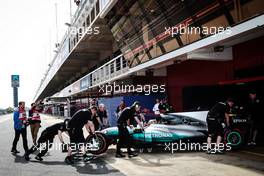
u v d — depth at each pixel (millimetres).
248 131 9609
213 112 8914
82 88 32750
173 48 13992
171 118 9922
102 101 20531
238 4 9328
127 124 9398
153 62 15766
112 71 23578
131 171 7098
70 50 32156
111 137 9523
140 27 16766
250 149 9320
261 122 10859
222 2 9828
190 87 15297
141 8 15297
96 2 21047
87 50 30156
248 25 8656
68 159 8453
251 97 9953
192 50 11742
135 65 18719
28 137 15758
